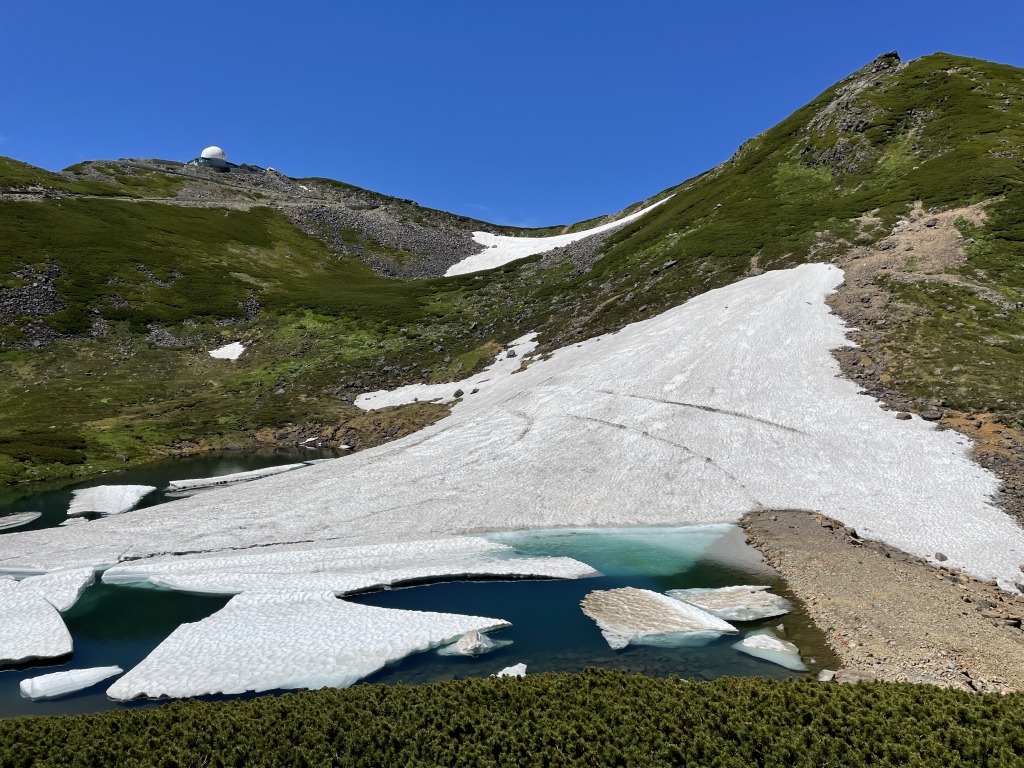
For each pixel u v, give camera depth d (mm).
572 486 36625
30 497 44531
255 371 80562
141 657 20922
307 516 34469
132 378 76000
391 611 22891
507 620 22484
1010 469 31203
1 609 23938
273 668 19328
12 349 75688
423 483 38625
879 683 14680
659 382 47594
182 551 30094
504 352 73750
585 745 12648
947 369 40844
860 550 26781
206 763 12664
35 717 14789
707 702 14000
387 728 13484
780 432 38906
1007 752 11500
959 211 62250
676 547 29359
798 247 67688
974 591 22656
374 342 88312
